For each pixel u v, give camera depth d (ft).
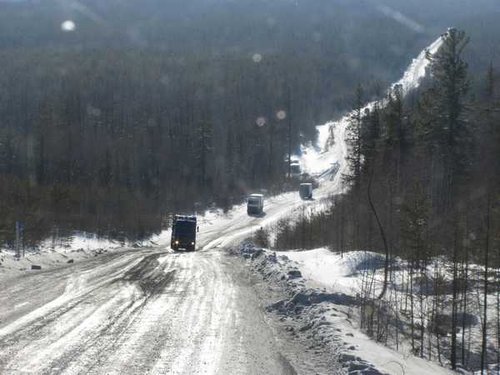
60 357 40.55
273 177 549.54
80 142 529.45
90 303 63.16
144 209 378.53
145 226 321.93
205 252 170.19
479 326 77.77
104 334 48.16
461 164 204.64
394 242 131.64
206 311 61.11
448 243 93.86
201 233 327.67
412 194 126.00
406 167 209.87
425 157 217.77
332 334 50.60
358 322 61.46
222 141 608.19
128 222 314.35
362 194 188.44
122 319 54.80
